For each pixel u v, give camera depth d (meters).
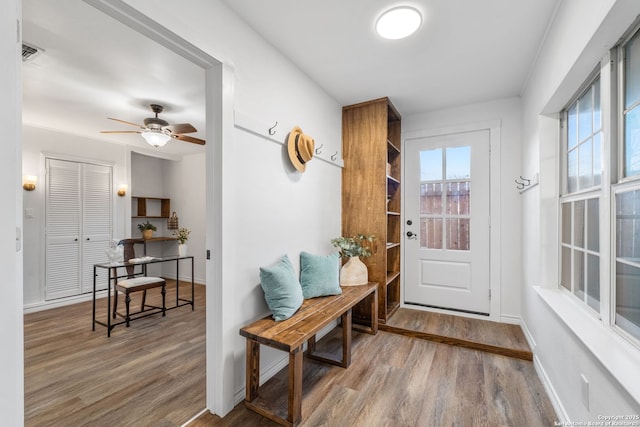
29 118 3.62
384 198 3.06
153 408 1.78
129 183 4.85
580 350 1.42
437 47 2.16
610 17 1.13
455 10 1.77
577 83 1.67
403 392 1.92
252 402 1.79
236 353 1.82
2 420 0.68
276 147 2.21
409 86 2.81
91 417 1.70
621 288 1.32
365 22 1.90
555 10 1.75
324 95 2.88
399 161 3.61
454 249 3.34
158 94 2.92
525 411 1.74
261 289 2.04
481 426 1.62
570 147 1.99
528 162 2.61
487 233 3.17
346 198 3.24
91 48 2.12
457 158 3.33
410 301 3.54
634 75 1.24
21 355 0.73
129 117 3.60
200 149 5.22
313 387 1.98
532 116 2.43
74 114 3.48
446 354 2.47
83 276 4.27
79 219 4.25
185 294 4.59
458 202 3.32
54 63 2.33
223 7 1.71
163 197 5.90
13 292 0.69
